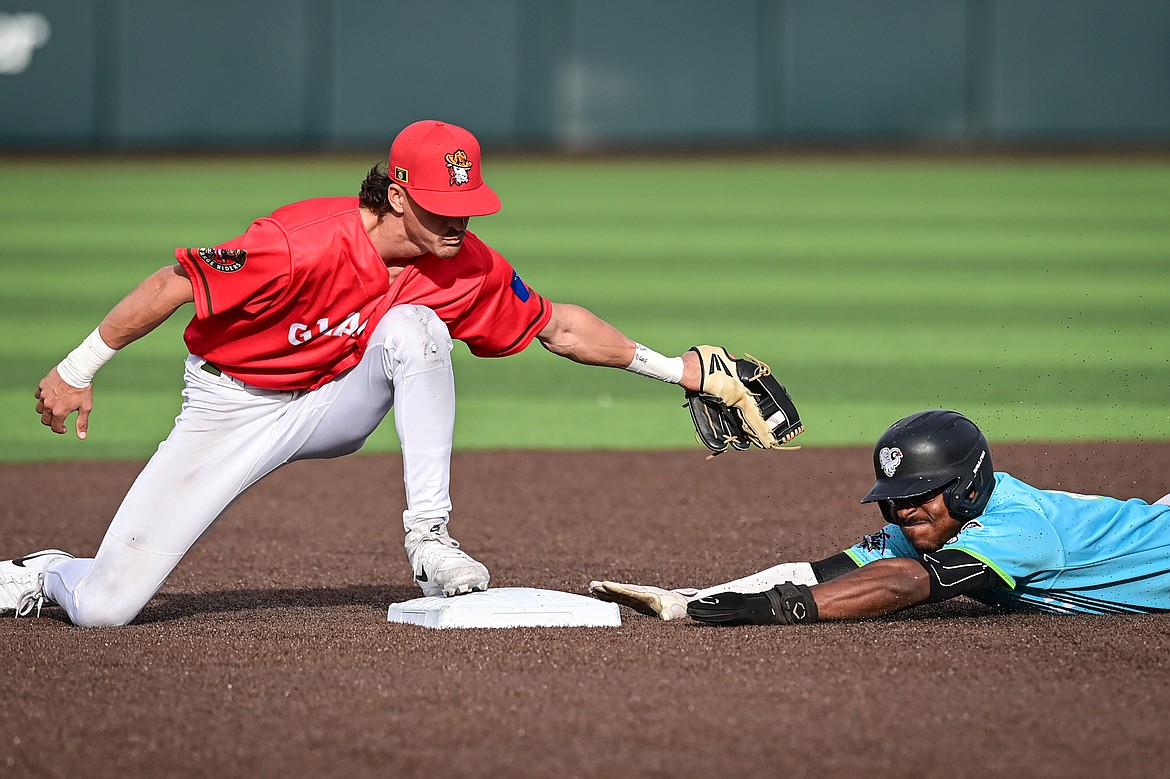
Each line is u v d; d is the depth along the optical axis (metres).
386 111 94.81
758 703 11.55
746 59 96.06
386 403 14.46
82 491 23.30
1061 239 60.56
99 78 94.12
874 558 14.80
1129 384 32.28
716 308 43.81
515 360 37.69
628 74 96.31
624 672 12.40
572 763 10.28
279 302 13.30
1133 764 10.30
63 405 14.08
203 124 94.81
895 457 13.42
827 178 86.00
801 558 18.75
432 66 94.88
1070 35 93.88
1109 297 45.75
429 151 13.02
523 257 55.84
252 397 14.11
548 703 11.57
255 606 15.95
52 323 40.09
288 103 94.50
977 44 94.50
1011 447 26.03
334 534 20.62
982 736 10.83
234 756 10.49
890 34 95.00
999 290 47.53
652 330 39.50
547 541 19.88
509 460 25.89
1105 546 13.88
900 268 53.03
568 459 25.98
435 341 13.76
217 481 14.22
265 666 12.72
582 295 46.28
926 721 11.15
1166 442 26.41
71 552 19.23
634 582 17.39
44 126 95.00
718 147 97.19
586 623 14.07
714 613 13.51
